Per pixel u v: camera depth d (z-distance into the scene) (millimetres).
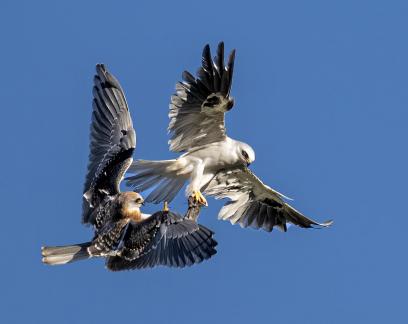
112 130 10227
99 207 9609
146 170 14898
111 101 10336
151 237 9016
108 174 9852
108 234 9164
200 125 15023
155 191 14953
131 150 10055
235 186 16156
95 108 10312
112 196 9641
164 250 8914
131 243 9047
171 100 14625
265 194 16234
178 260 8812
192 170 15078
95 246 9062
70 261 8930
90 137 10227
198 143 15305
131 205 9492
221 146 15297
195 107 14633
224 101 14469
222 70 14109
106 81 10398
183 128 14977
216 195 16234
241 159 15430
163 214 9125
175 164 14969
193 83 14336
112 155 10039
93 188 9805
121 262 9008
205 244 8820
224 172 15664
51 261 8914
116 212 9445
